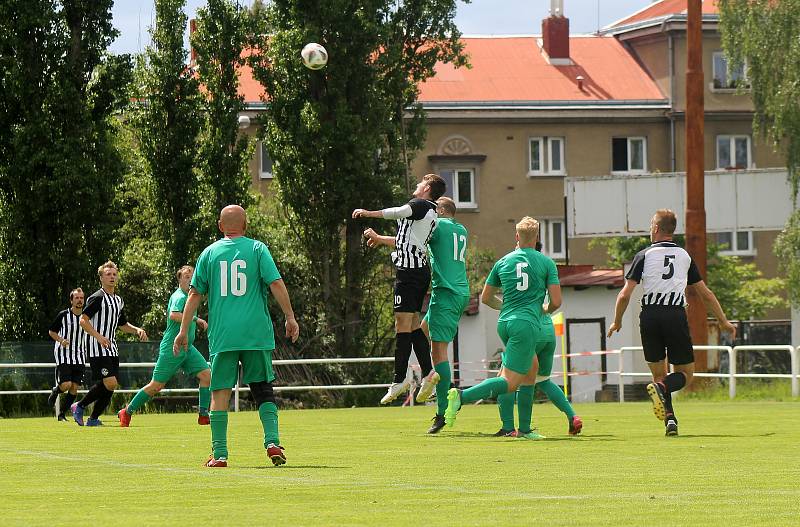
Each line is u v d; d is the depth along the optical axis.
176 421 58.88
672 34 176.88
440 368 41.88
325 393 104.62
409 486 24.61
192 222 109.94
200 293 30.12
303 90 114.12
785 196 116.31
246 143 113.19
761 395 81.56
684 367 40.72
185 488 24.73
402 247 41.16
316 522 19.20
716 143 176.88
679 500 21.86
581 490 23.66
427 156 173.00
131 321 113.94
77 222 102.12
